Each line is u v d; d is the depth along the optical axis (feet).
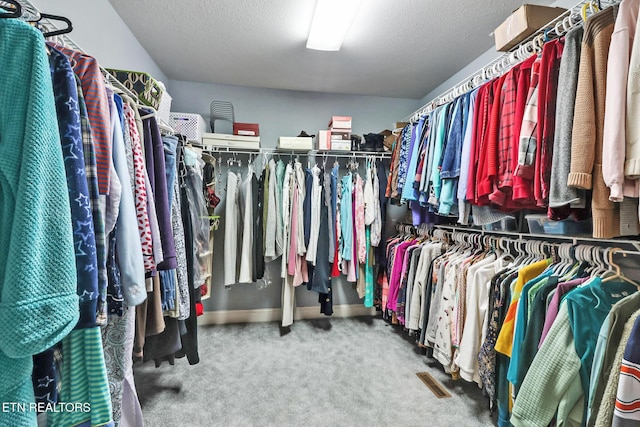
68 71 1.90
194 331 4.32
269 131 8.92
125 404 2.70
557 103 2.97
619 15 2.55
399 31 5.90
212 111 8.32
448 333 5.20
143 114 3.10
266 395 5.08
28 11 1.98
